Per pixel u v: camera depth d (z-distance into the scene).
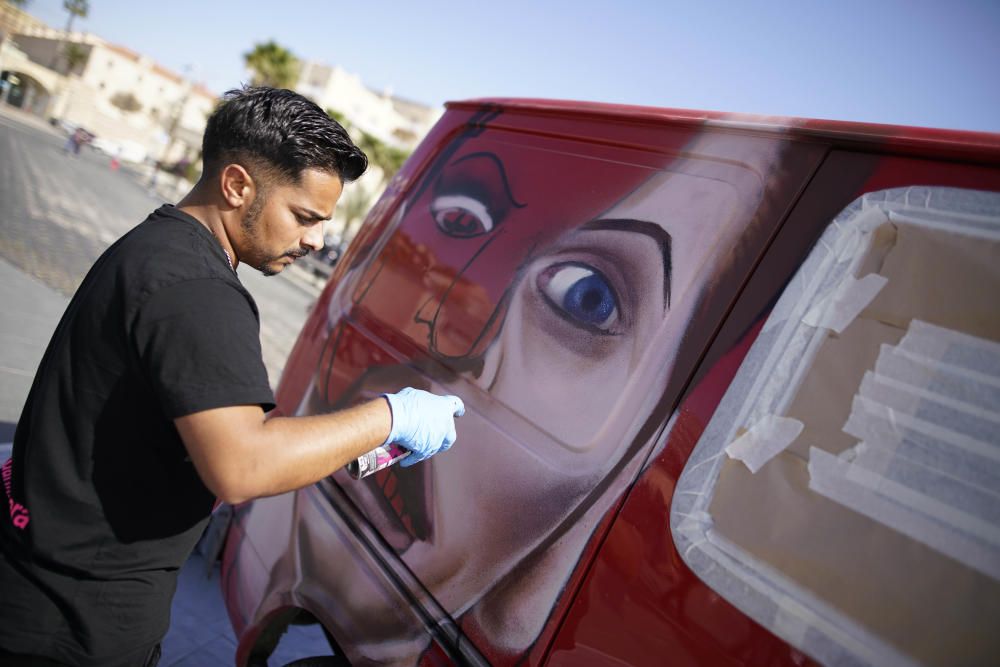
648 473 1.23
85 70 57.97
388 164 38.59
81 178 21.64
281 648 2.94
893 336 1.06
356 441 1.10
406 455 1.25
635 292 1.43
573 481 1.33
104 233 12.12
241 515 2.27
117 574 1.16
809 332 1.15
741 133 1.43
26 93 59.84
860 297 1.11
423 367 1.78
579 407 1.40
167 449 1.14
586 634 1.20
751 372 1.18
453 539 1.49
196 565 3.23
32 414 1.16
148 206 20.72
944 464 0.96
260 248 1.20
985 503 0.91
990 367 0.96
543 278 1.61
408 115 67.44
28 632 1.14
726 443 1.16
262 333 9.49
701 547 1.12
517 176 1.88
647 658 1.11
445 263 1.91
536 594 1.30
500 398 1.56
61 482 1.12
